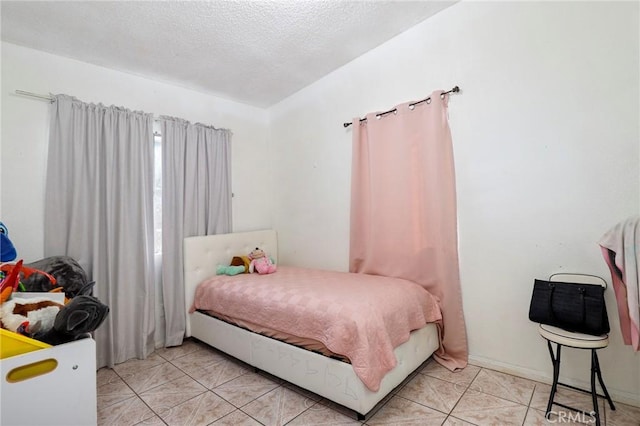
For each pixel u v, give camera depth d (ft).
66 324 3.88
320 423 5.37
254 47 8.46
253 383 6.87
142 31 7.46
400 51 8.44
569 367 6.06
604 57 5.63
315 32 8.00
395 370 5.88
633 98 5.39
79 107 8.09
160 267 9.43
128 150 8.80
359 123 9.37
